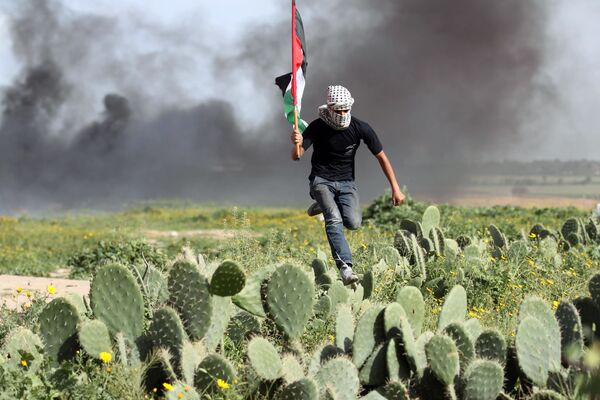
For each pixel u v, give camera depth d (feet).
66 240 162.09
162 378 31.68
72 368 30.50
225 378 30.25
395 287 53.06
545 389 30.76
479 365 30.07
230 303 34.78
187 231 199.93
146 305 37.81
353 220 47.88
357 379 30.48
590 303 35.88
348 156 48.16
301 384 28.66
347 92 47.19
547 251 68.59
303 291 34.60
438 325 36.11
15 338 32.12
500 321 44.62
